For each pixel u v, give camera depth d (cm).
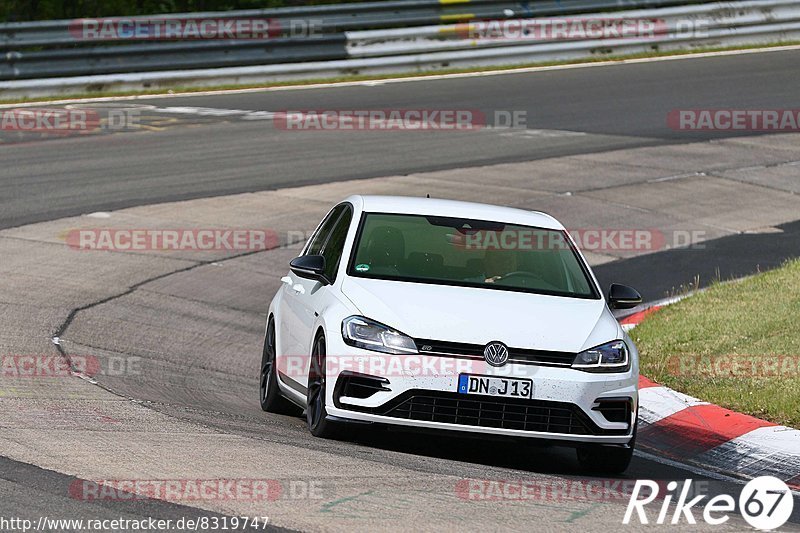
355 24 10788
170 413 3014
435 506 2223
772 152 8306
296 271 3078
